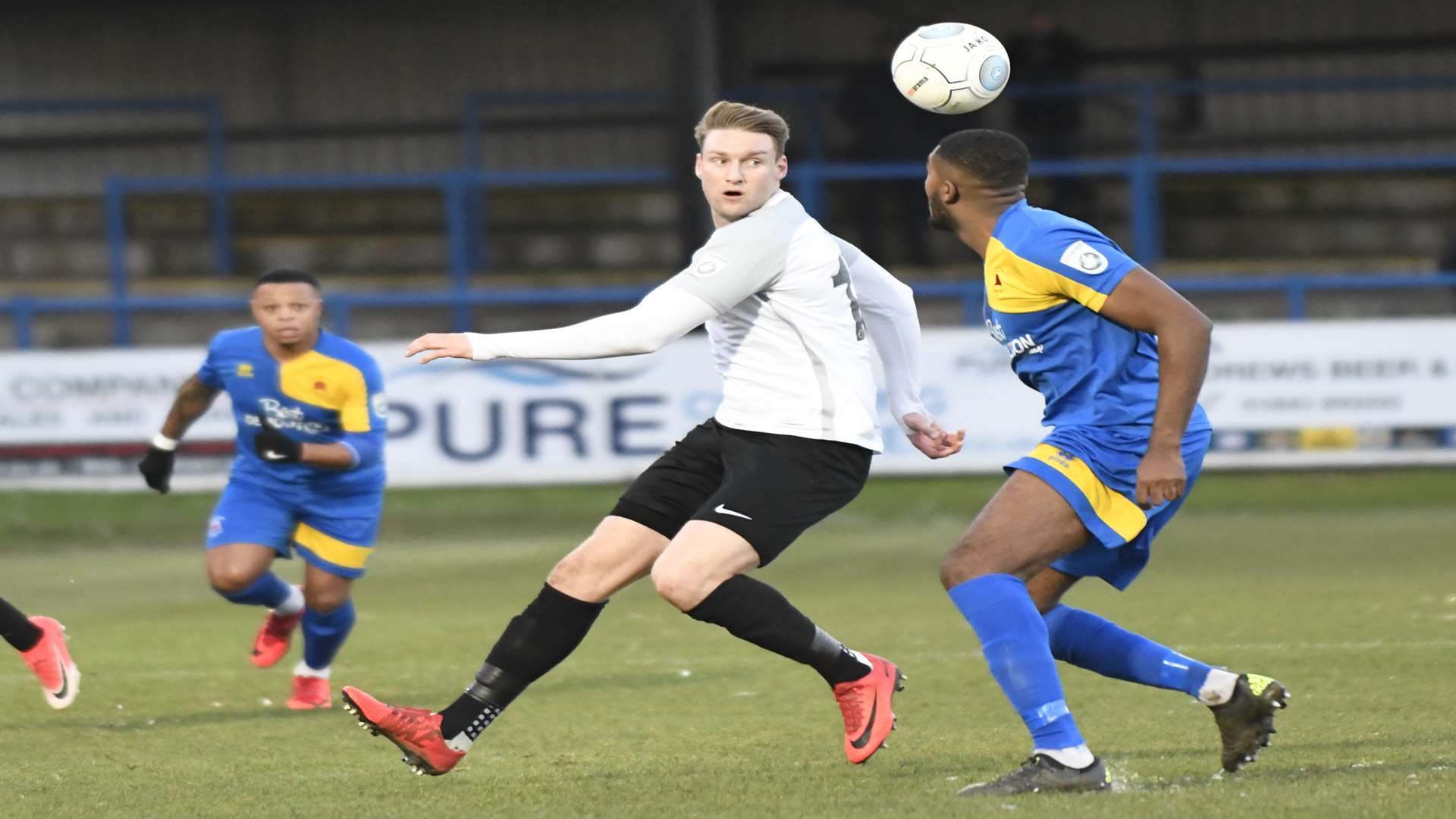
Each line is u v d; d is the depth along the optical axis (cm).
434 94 6544
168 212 6488
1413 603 2600
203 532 3994
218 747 1745
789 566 3306
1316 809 1282
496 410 4175
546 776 1551
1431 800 1305
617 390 4150
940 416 4147
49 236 6388
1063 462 1398
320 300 2073
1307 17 6250
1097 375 1409
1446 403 4041
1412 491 4091
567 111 6500
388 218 6450
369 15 6525
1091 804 1319
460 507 4284
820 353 1437
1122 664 1474
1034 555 1395
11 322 5644
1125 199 6166
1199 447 1449
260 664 2120
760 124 1434
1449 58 6200
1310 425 4084
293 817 1378
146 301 4725
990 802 1338
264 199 6500
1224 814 1271
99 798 1479
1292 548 3372
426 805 1418
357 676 2202
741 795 1425
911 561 3347
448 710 1458
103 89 6581
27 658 1761
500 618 2739
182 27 6556
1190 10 6306
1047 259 1391
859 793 1416
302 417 2061
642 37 6469
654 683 2091
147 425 4244
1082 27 6356
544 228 6294
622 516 1490
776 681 2089
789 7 6350
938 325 5178
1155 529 1460
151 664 2345
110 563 3572
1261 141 6294
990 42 1612
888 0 6322
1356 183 6116
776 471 1427
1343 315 5156
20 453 4259
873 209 5669
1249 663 2109
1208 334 1354
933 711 1867
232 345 2073
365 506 2041
